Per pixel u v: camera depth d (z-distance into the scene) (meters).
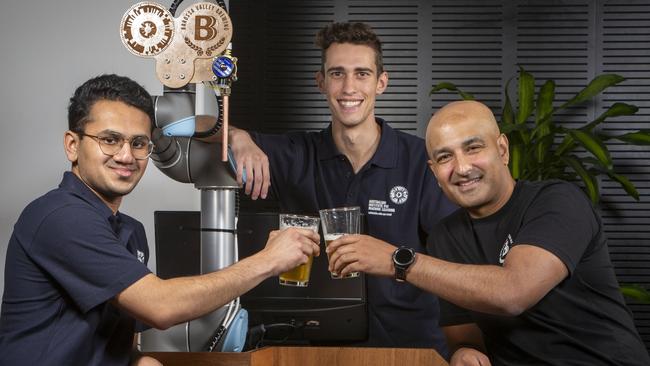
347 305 2.25
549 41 4.64
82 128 1.84
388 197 2.81
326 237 2.03
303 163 2.91
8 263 1.84
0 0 3.75
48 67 3.77
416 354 1.85
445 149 2.04
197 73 2.03
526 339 2.02
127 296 1.79
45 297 1.81
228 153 2.07
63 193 1.83
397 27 4.67
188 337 2.05
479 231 2.12
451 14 4.66
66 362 1.79
